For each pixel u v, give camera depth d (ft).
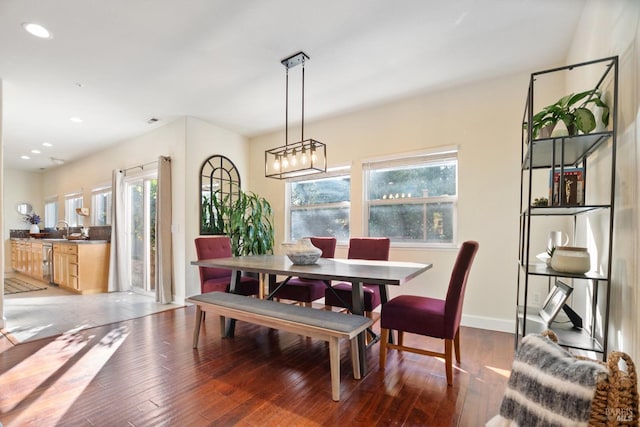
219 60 9.12
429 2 6.79
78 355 8.07
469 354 8.17
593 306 6.41
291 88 10.95
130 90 11.00
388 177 12.44
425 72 9.89
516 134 9.92
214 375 7.02
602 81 6.03
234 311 7.70
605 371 3.17
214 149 14.85
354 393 6.29
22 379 6.80
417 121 11.67
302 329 6.54
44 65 9.23
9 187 24.12
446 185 11.24
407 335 9.68
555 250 6.22
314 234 14.60
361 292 7.53
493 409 5.74
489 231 10.21
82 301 14.06
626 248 4.97
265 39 8.12
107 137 16.39
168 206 13.97
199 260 10.62
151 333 9.77
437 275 11.07
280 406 5.82
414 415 5.56
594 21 6.47
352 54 8.86
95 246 16.22
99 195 19.51
